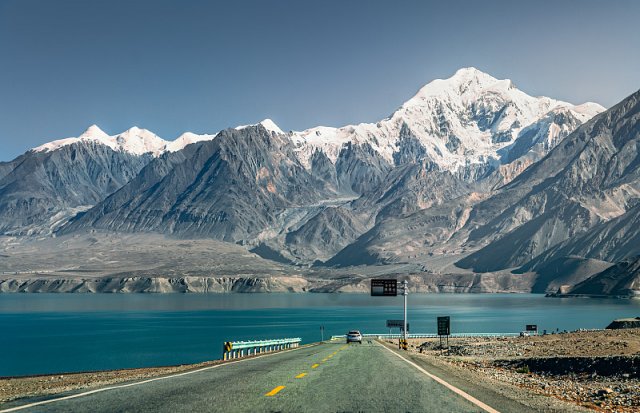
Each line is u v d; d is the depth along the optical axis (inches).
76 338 7475.4
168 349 5935.0
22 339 7450.8
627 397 1139.3
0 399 912.3
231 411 703.1
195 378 1114.7
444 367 1616.6
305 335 7367.1
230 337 7244.1
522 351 2989.7
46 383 1939.0
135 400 793.6
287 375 1169.4
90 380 1899.6
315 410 720.3
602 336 3366.1
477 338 5103.3
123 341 6939.0
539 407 792.9
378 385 995.9
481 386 1050.1
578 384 1483.8
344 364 1515.7
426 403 791.1
